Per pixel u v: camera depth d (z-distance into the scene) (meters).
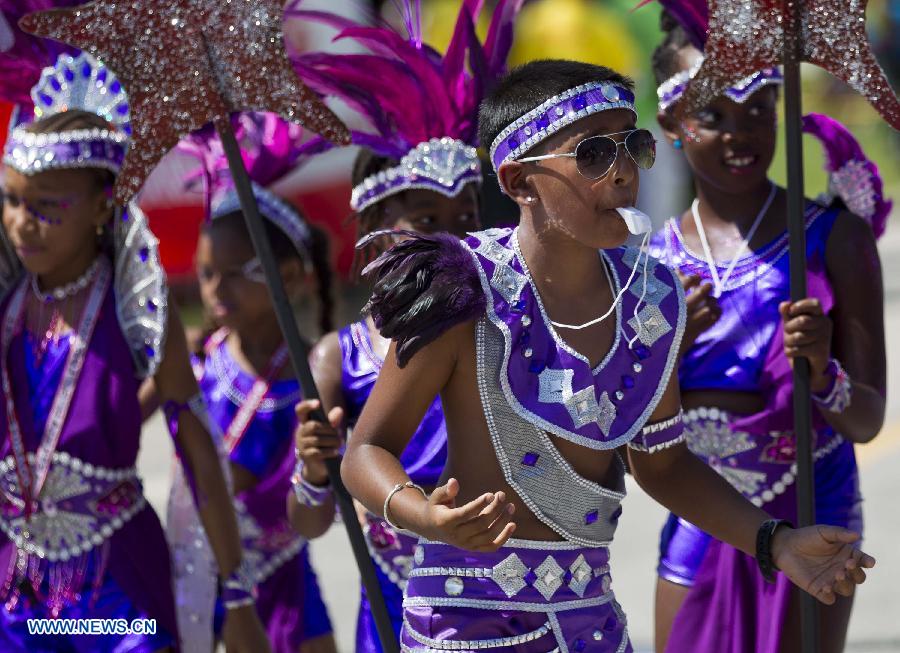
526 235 9.04
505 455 8.88
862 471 25.95
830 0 10.09
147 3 10.43
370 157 12.80
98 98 12.19
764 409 12.24
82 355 11.64
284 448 14.60
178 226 35.50
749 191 12.60
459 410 9.02
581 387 8.85
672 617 12.60
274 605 14.64
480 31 26.16
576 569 9.12
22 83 12.51
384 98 12.60
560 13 35.50
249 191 10.64
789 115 10.28
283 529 14.60
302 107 10.55
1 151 13.63
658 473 9.73
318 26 18.97
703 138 12.27
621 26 35.91
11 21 12.29
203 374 14.97
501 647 8.94
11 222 11.66
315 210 34.97
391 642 10.38
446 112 12.61
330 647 14.95
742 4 10.30
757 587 12.23
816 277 12.23
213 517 12.01
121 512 11.67
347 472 9.08
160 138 10.58
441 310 8.66
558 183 8.77
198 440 11.95
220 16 10.47
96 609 11.52
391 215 12.64
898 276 45.00
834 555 9.15
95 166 11.61
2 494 11.69
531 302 8.88
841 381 11.32
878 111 10.17
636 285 9.17
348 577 21.36
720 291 12.43
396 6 13.14
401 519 8.63
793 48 10.21
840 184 12.84
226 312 14.73
